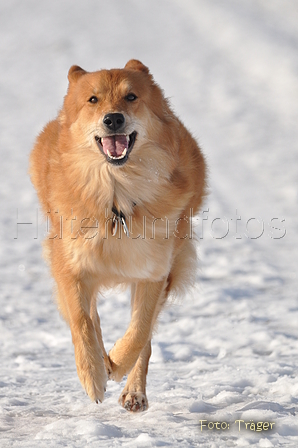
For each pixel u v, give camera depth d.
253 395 7.79
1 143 48.66
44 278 18.03
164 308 9.55
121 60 80.81
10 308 14.44
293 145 47.72
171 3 108.75
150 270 8.15
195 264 9.93
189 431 6.27
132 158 8.06
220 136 51.72
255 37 86.50
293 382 8.12
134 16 101.75
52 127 10.01
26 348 11.32
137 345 8.00
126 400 7.80
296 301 14.93
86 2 110.00
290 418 6.48
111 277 8.33
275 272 18.50
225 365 9.62
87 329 7.64
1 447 5.72
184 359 10.44
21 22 100.94
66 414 7.38
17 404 7.80
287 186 34.81
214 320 13.11
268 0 110.88
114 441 5.80
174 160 8.46
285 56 77.31
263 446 5.56
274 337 11.53
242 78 72.25
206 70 75.62
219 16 98.75
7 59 83.81
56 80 73.94
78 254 7.91
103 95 8.04
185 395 8.00
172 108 9.29
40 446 5.66
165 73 75.50
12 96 67.88
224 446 5.61
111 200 7.95
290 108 60.28
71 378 9.21
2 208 29.58
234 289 16.16
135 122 7.98
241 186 35.31
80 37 91.19
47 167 9.16
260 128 53.94
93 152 7.96
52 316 13.98
